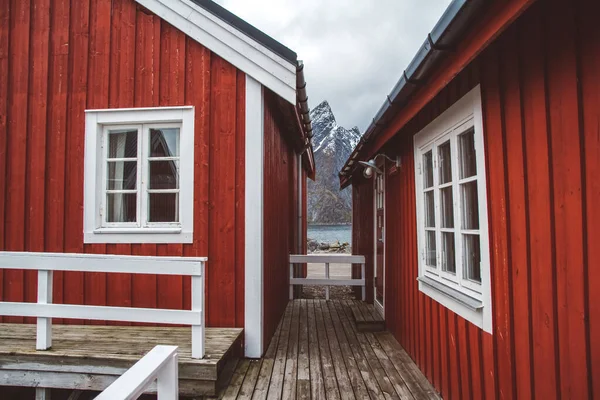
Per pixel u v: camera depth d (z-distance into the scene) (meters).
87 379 2.66
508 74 1.74
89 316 2.74
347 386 2.75
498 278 1.84
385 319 4.34
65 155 3.54
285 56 3.33
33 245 3.51
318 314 5.06
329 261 5.99
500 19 1.35
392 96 2.52
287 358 3.34
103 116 3.51
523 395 1.63
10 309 2.77
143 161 3.50
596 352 1.21
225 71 3.44
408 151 3.40
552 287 1.43
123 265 2.72
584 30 1.27
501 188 1.81
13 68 3.62
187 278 3.40
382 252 4.67
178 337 3.10
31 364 2.70
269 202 3.86
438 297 2.62
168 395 1.54
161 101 3.47
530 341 1.58
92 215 3.47
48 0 3.62
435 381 2.70
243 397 2.57
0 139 3.60
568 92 1.34
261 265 3.37
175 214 3.52
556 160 1.41
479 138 2.00
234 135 3.40
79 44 3.58
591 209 1.24
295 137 5.72
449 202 2.59
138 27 3.53
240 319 3.34
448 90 2.46
